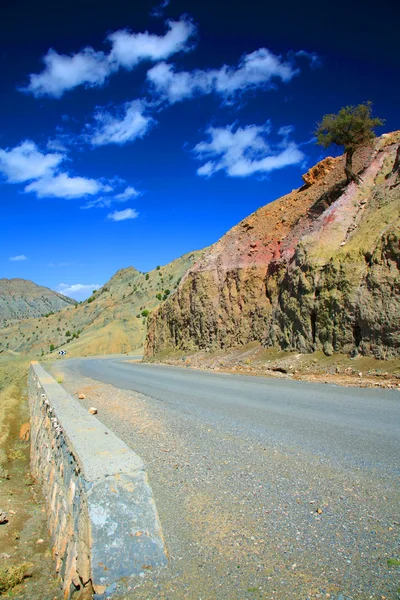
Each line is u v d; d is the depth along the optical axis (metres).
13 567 4.63
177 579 3.03
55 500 5.70
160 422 8.52
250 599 2.75
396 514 3.75
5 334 183.88
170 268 164.12
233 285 26.14
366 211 18.42
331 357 15.20
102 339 93.62
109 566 3.07
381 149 21.77
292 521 3.79
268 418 8.09
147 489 3.51
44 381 13.22
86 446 4.09
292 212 26.59
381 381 11.48
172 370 22.84
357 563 3.04
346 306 15.22
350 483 4.53
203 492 4.65
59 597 4.00
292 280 18.84
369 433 6.48
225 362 21.19
